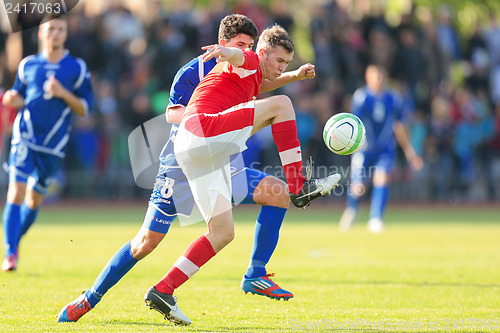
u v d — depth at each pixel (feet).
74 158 184.55
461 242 118.62
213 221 54.95
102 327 53.36
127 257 55.36
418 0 242.37
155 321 56.44
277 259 95.96
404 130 141.69
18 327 52.80
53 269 83.35
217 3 190.90
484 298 67.56
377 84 139.33
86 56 178.81
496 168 222.48
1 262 90.84
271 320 57.26
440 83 212.64
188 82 57.88
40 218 159.22
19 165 84.69
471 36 225.15
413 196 212.64
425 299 67.00
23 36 165.99
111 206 190.39
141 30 187.62
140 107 180.55
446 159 213.66
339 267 88.38
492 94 225.56
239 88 56.65
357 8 212.02
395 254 101.91
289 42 57.93
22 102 86.89
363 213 193.06
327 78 193.26
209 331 52.49
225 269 86.38
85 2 180.14
